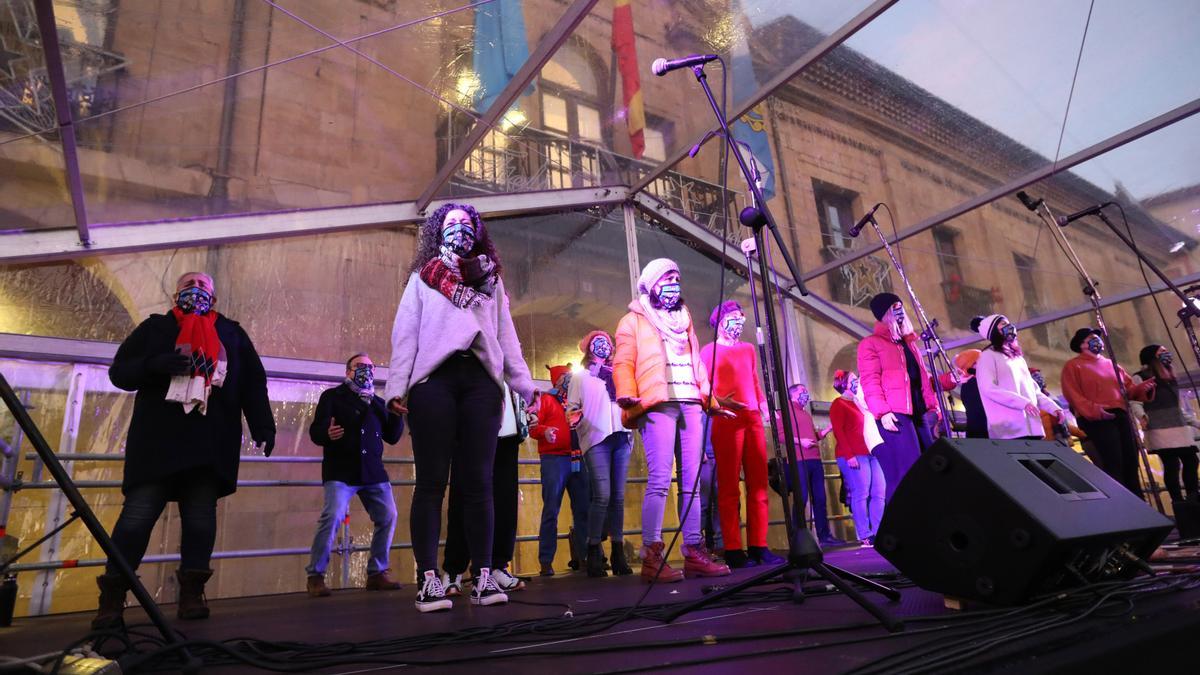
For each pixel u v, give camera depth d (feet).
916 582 5.11
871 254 24.38
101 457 13.65
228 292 16.69
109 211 14.98
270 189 16.79
